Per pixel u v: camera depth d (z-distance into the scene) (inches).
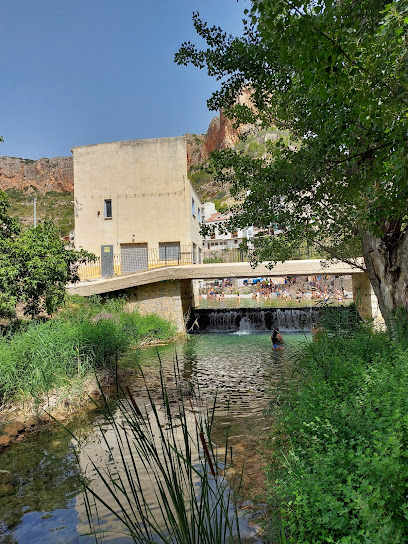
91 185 974.4
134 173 962.7
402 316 248.5
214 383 381.1
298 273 667.4
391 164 159.2
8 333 392.5
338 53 136.8
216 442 229.6
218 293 1641.2
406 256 265.6
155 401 321.4
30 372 328.5
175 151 952.9
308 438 143.0
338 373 188.4
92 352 392.8
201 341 654.5
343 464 112.7
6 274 403.2
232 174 292.8
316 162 199.3
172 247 946.7
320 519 94.0
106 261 959.6
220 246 2383.1
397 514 89.8
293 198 246.1
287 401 203.2
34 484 196.5
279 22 134.2
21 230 514.9
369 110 157.6
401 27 126.5
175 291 716.7
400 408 117.3
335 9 131.3
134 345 582.6
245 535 134.7
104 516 164.9
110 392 345.7
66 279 490.6
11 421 280.1
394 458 97.2
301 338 657.0
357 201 212.8
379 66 139.8
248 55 250.7
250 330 796.0
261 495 162.2
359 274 659.4
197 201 1158.3
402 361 168.2
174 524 93.5
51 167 5177.2
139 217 954.1
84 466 212.7
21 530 157.6
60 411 297.0
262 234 312.0
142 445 96.3
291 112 256.2
